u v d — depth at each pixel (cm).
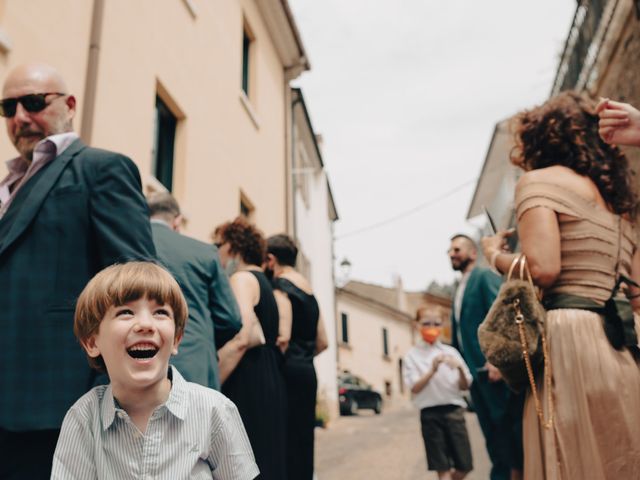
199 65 849
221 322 314
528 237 229
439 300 4322
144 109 661
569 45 975
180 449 182
